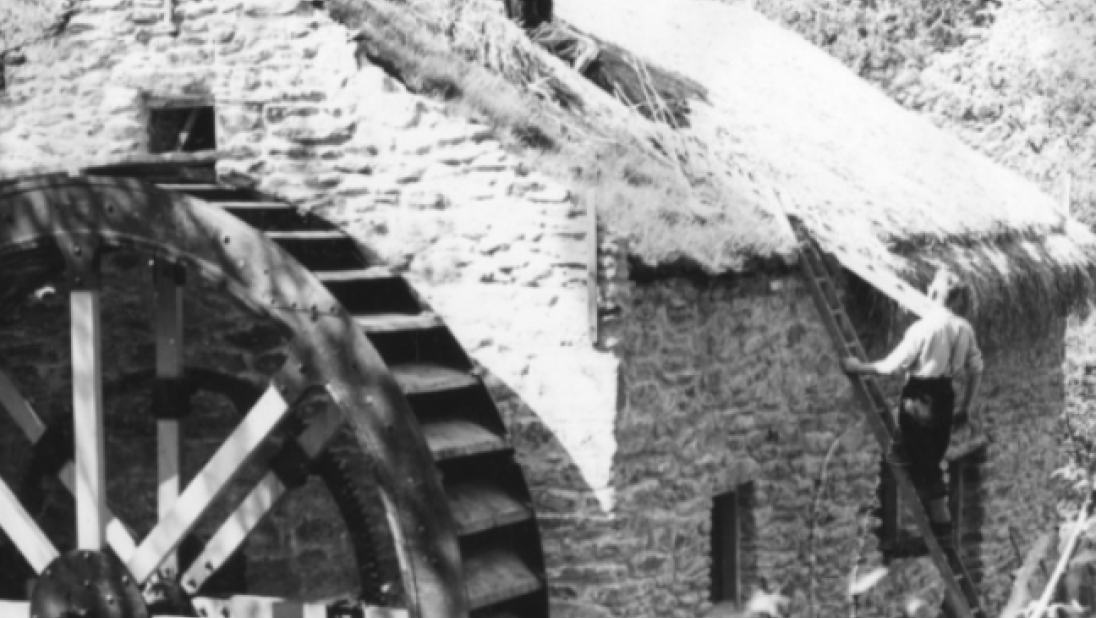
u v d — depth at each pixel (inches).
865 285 570.6
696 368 511.8
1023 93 1050.7
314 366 454.0
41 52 518.9
